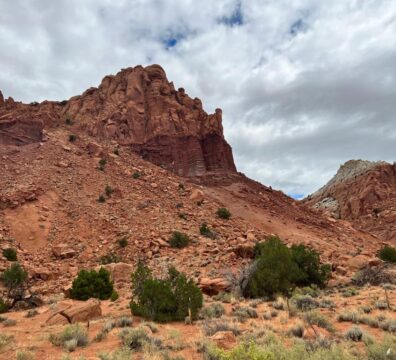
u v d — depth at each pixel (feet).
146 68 369.30
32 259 129.90
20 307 80.12
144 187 221.05
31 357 32.68
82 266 127.75
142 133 310.86
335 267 123.13
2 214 157.07
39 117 286.25
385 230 299.79
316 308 57.26
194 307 54.60
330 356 26.84
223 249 133.69
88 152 257.55
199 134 325.21
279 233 192.13
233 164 321.93
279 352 27.43
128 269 114.21
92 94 362.53
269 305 64.28
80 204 179.83
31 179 193.57
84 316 55.47
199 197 215.31
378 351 28.76
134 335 38.45
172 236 147.54
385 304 56.59
